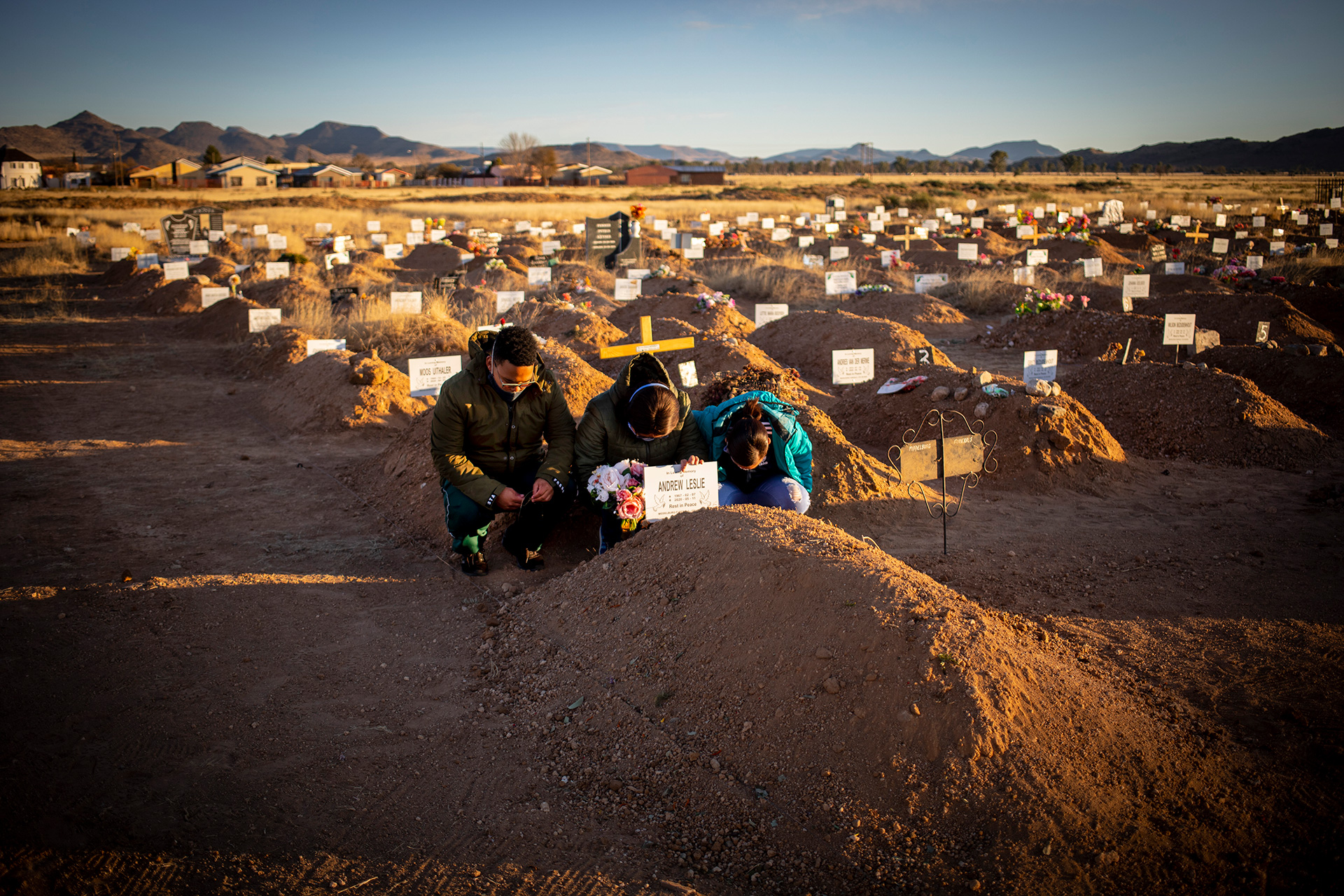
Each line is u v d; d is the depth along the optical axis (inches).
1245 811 107.7
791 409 195.6
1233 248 1063.0
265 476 273.9
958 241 1101.7
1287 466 280.8
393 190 3319.4
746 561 141.7
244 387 420.5
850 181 3961.6
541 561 195.6
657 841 105.3
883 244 1118.4
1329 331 499.8
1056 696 118.0
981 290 706.8
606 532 185.8
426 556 204.1
